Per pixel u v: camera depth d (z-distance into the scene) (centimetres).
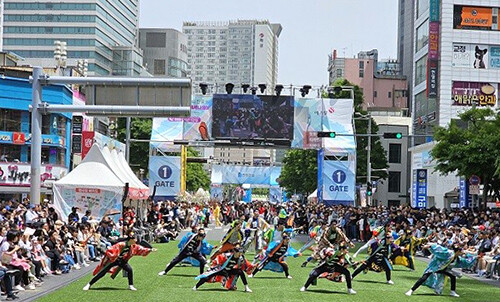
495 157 3831
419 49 8025
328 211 4325
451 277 1923
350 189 4941
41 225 2295
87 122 6175
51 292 1784
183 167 5559
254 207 5219
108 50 14300
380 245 2152
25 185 5078
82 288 1873
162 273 2220
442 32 7288
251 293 1828
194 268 2473
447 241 2662
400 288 2039
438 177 6181
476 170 3906
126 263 1866
